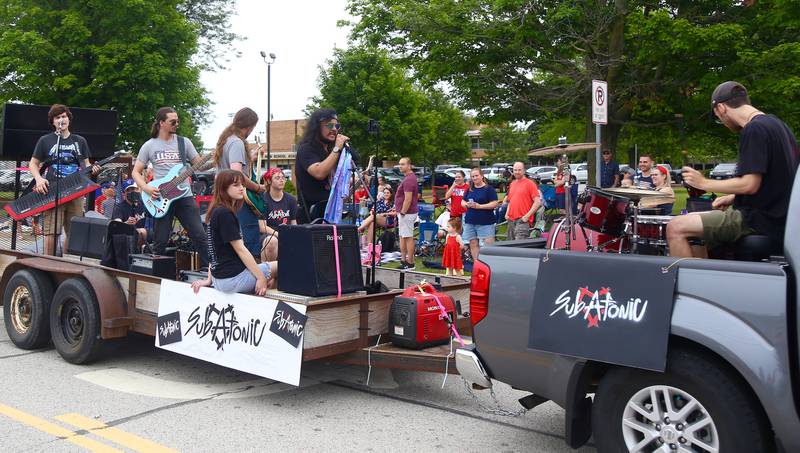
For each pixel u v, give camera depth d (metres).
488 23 16.83
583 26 16.56
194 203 6.81
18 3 21.92
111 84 22.42
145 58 22.47
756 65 14.77
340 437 4.47
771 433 3.10
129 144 23.83
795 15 14.41
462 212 12.51
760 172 3.55
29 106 8.24
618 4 15.99
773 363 2.97
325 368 6.31
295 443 4.36
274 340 4.90
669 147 21.97
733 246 3.80
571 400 3.63
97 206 11.37
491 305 3.96
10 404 5.09
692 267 3.27
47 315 6.54
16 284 6.75
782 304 2.99
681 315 3.22
